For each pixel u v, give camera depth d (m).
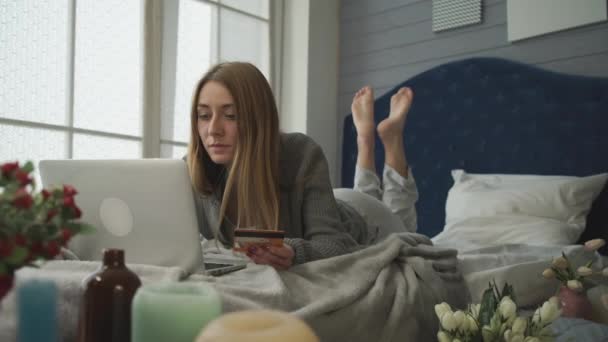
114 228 1.08
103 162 1.08
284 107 3.81
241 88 1.45
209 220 1.63
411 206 2.80
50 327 0.54
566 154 2.76
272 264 1.19
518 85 2.97
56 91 2.63
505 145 2.99
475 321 1.11
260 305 0.99
